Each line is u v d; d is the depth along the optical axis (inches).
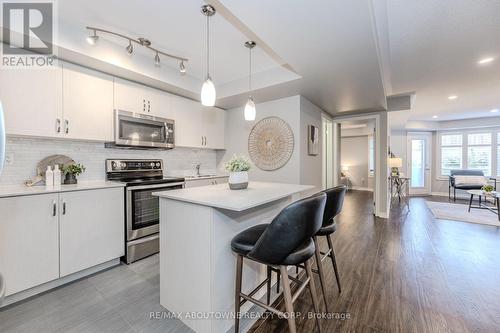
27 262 73.4
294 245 48.5
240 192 74.2
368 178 333.1
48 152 96.1
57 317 66.6
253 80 123.3
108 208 94.3
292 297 54.7
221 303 61.4
